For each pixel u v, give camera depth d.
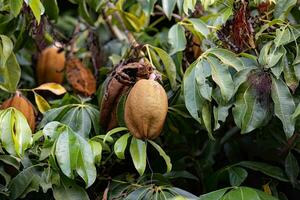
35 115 2.52
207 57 2.31
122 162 2.56
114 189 2.41
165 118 2.36
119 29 3.06
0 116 2.22
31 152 2.35
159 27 3.28
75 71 2.73
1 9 2.54
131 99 2.22
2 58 2.42
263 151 2.61
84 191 2.30
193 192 2.66
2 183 2.38
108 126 2.42
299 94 2.38
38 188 2.27
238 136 2.65
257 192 2.24
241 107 2.29
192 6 2.45
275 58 2.26
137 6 3.04
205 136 2.69
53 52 2.83
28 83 3.07
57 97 2.79
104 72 2.78
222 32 2.43
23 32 2.67
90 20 2.90
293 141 2.49
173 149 2.65
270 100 2.31
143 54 2.45
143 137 2.23
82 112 2.46
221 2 2.46
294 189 2.57
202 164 2.65
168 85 2.51
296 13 2.49
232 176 2.43
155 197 2.27
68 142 2.22
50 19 2.72
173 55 2.57
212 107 2.39
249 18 2.41
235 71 2.36
